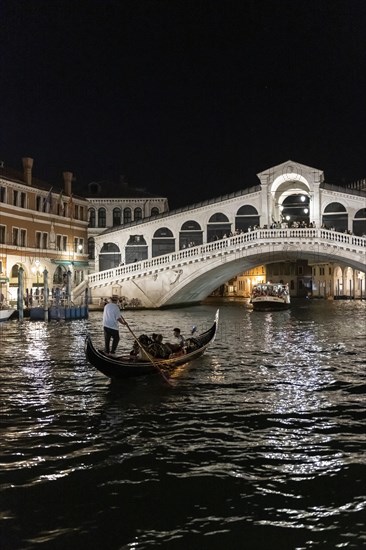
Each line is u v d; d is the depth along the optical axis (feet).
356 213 141.69
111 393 40.42
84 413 35.12
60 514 21.42
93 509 21.80
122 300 128.88
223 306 157.38
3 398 38.96
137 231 152.87
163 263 130.00
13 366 51.39
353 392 40.93
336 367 51.29
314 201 143.33
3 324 95.09
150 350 47.19
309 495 22.90
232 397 39.24
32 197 131.13
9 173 131.03
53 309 102.89
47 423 32.99
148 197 162.40
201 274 128.67
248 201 146.92
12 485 24.03
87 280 133.90
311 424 32.68
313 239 123.85
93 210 161.48
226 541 19.47
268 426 32.24
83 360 54.70
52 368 50.34
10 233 122.31
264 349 63.41
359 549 18.93
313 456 27.32
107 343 47.47
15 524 20.67
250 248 125.90
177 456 27.37
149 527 20.42
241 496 22.84
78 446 28.89
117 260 155.12
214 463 26.43
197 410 35.76
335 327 91.35
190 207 150.10
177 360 49.16
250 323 99.35
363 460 26.76
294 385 43.27
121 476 24.94
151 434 30.83
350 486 23.75
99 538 19.71
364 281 227.61
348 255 122.31
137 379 45.14
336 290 221.05
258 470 25.54
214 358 56.44
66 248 144.87
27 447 28.76
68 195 147.23
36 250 130.11
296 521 20.77
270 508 21.79
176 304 143.95
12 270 125.80
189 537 19.74
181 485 23.94
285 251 124.67
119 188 167.73
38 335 77.41
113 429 31.76
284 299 139.44
